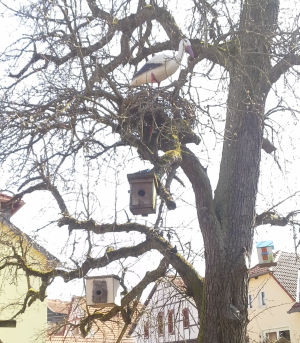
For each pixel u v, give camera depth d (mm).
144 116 6598
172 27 7934
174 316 8969
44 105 6660
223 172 7715
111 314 8133
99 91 6793
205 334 7023
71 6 6582
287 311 22422
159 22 8117
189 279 7594
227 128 7449
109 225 7266
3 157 6664
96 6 7473
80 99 6629
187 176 7617
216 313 6977
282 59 7723
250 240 7359
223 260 7090
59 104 6633
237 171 7547
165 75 6828
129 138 6543
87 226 7234
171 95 6461
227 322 6918
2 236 7578
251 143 7609
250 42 7535
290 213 8219
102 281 7781
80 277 7645
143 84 6805
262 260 12945
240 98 7461
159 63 6773
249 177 7535
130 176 6238
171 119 6461
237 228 7297
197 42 7539
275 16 7977
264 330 23516
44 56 7043
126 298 8031
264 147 8445
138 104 6461
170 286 8844
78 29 6758
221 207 7496
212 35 7496
